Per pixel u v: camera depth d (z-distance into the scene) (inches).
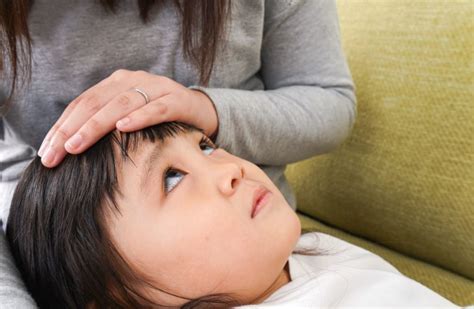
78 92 30.0
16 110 30.4
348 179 38.0
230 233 23.6
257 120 29.0
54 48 28.7
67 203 24.6
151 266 23.7
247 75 33.6
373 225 37.1
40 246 25.1
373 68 37.4
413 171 34.3
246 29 31.4
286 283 26.1
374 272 26.7
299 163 42.4
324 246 30.3
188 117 26.0
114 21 29.0
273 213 24.6
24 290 23.1
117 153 24.3
